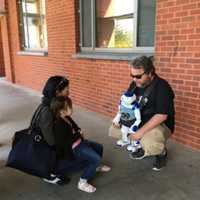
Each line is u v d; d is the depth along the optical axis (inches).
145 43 161.6
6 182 107.2
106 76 188.4
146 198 95.2
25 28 327.0
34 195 98.3
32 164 94.2
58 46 244.4
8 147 141.3
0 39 463.8
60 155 97.9
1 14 354.6
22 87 339.0
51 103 94.2
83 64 211.8
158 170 113.8
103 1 193.3
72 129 102.3
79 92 224.2
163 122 110.2
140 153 124.7
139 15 161.9
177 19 130.1
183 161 121.0
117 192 99.2
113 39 189.9
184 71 131.6
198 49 123.2
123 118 111.9
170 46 136.4
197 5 119.9
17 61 355.6
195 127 131.4
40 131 95.3
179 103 137.3
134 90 115.4
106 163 121.0
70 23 218.8
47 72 274.5
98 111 203.9
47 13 253.6
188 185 102.4
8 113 211.6
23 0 317.7
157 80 108.5
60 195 98.0
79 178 108.7
